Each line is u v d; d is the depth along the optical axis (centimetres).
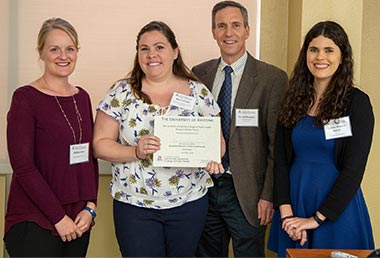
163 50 221
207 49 319
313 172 219
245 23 262
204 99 232
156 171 219
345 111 212
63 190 209
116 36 315
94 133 226
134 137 220
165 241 229
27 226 204
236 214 261
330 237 216
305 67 227
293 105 226
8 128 202
